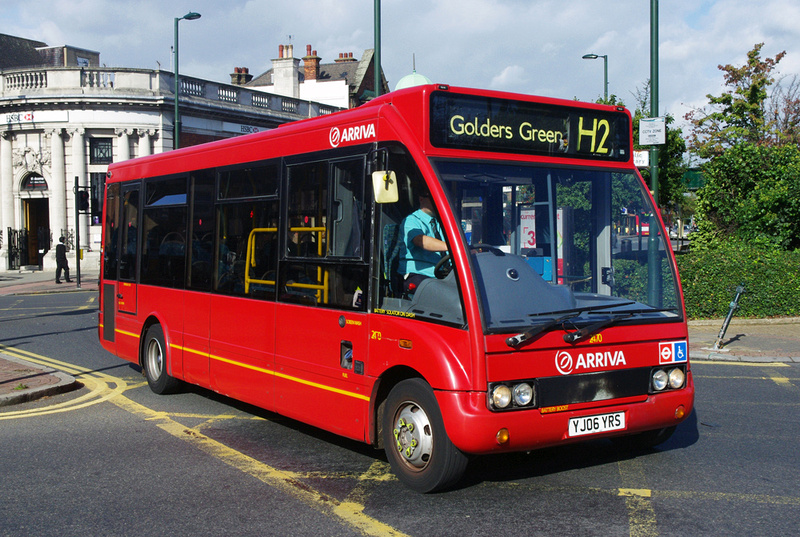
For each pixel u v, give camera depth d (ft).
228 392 25.98
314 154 21.88
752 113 105.91
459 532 15.75
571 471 19.99
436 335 17.35
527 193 19.04
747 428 24.64
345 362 20.22
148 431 25.12
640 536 15.43
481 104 18.86
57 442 23.71
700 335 44.98
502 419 16.55
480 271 17.26
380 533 15.79
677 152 62.49
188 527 16.37
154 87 116.88
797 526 15.96
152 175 32.04
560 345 17.31
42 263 122.72
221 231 26.55
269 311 23.49
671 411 18.74
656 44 45.50
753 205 56.59
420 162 18.10
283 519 16.74
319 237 21.47
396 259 18.72
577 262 19.35
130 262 33.60
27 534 16.10
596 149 20.39
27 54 158.81
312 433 24.80
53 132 116.98
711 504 17.33
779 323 49.08
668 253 19.95
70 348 44.65
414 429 18.16
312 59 168.25
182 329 29.01
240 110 126.31
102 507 17.72
